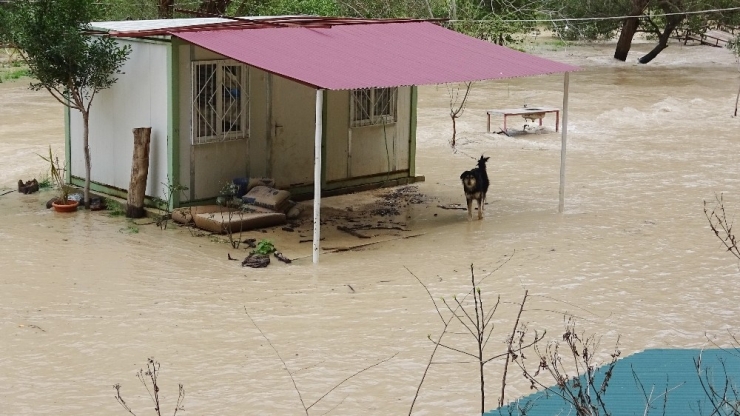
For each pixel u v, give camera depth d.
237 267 12.16
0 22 16.05
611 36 47.03
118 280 11.53
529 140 22.45
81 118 15.48
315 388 8.61
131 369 8.98
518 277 11.91
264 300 10.92
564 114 15.26
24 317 10.28
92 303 10.74
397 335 9.90
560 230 14.30
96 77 14.15
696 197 16.72
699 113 27.09
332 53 13.76
